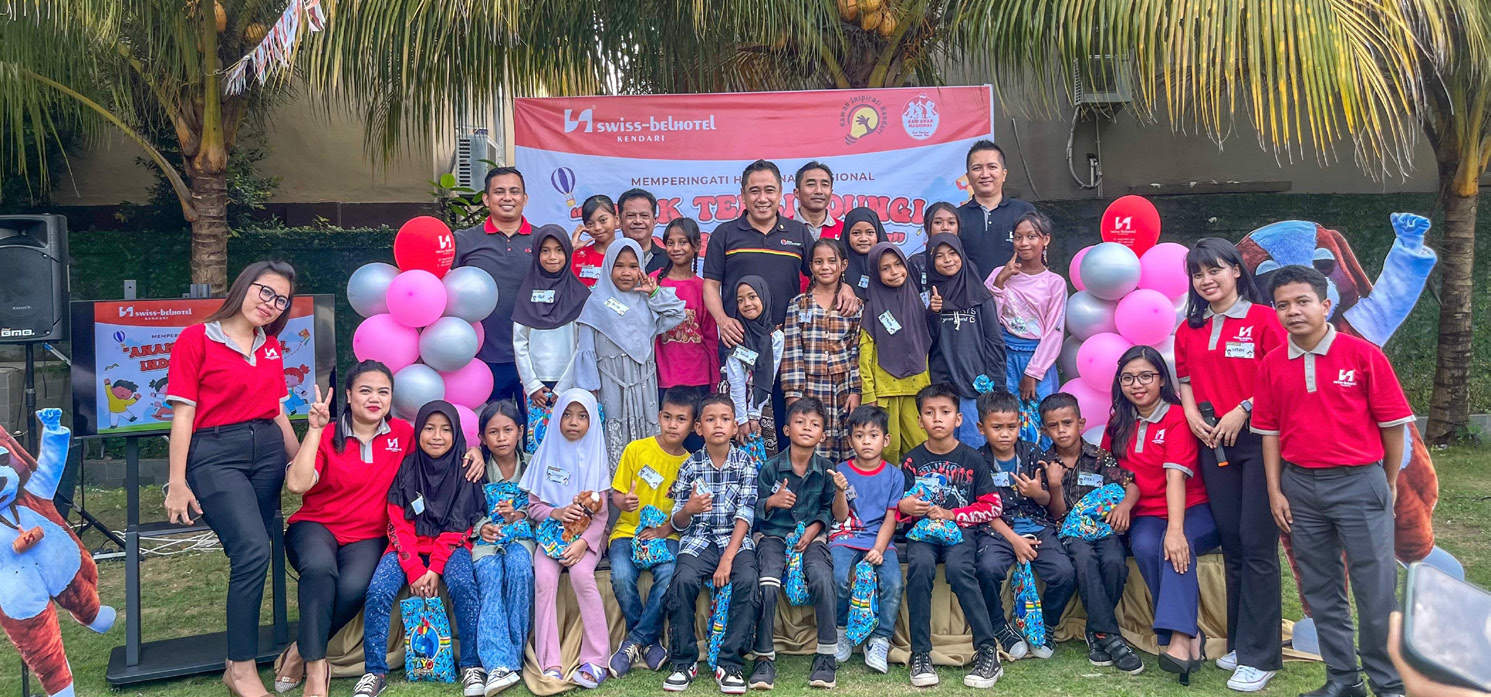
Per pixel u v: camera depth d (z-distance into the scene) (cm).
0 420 580
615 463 402
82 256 664
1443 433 673
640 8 508
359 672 354
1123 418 361
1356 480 296
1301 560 309
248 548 331
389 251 686
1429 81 604
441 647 347
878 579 353
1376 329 364
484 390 401
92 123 580
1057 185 770
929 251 417
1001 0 473
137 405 365
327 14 451
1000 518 361
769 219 432
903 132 528
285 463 351
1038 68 484
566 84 569
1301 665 346
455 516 355
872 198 530
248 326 338
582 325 405
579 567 352
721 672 335
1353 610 398
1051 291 417
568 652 353
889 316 404
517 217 450
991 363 408
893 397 409
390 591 342
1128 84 486
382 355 384
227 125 543
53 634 322
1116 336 399
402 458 360
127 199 714
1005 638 358
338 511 351
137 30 503
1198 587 354
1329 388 297
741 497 357
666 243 428
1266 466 316
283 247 680
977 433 415
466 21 460
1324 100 413
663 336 425
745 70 592
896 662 356
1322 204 698
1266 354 319
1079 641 374
